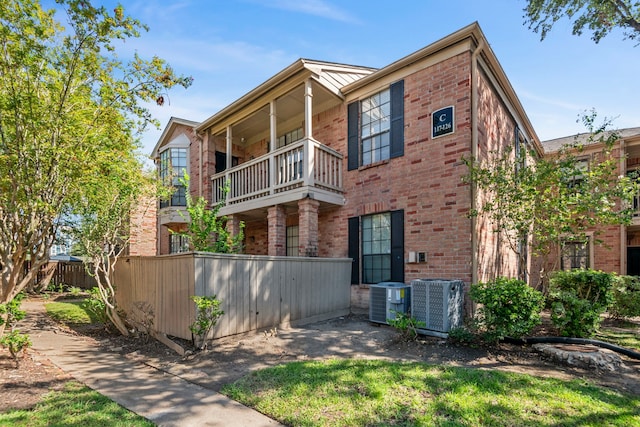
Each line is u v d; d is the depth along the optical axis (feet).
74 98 16.78
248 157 44.55
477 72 25.16
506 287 17.40
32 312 31.45
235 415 10.66
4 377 13.48
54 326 25.31
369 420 10.00
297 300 23.34
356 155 30.89
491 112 28.37
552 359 15.80
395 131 28.14
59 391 12.34
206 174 39.86
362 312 27.99
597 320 18.67
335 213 31.89
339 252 31.30
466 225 23.57
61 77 16.22
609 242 39.70
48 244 20.79
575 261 41.57
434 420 9.95
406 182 27.09
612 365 14.82
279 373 13.85
